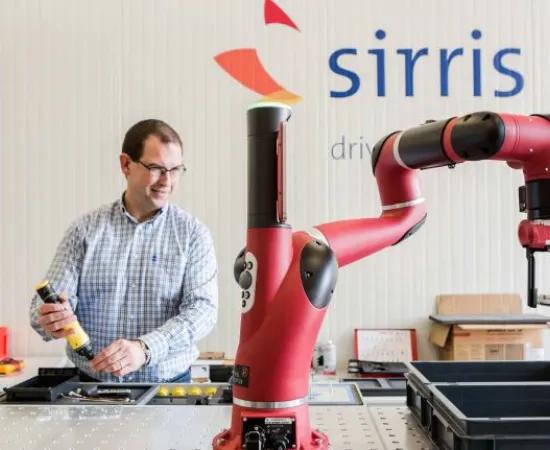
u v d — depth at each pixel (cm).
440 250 306
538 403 106
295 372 87
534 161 93
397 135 107
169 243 193
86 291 190
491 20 307
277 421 86
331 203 306
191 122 306
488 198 306
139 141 184
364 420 115
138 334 190
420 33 306
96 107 305
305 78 306
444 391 105
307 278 85
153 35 305
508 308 302
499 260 306
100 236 191
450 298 303
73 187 305
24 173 305
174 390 146
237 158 306
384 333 302
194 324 177
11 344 304
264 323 86
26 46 304
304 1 305
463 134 90
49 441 103
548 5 307
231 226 305
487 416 105
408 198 107
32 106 305
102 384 148
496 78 307
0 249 305
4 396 137
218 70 306
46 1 304
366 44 306
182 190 306
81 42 305
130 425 112
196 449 98
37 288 148
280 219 86
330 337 305
